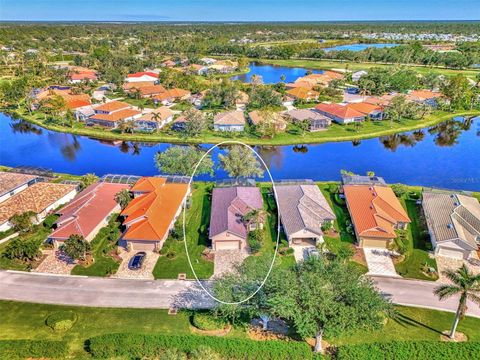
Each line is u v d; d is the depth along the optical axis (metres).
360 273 38.28
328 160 92.06
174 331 38.94
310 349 35.72
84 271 48.19
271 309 35.56
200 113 108.44
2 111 133.62
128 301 43.19
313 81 156.88
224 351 34.81
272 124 103.81
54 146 102.88
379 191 62.62
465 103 131.00
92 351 35.41
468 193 65.81
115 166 89.12
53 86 156.25
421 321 40.53
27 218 54.84
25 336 38.38
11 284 45.84
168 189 63.47
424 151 99.69
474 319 40.84
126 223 54.41
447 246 50.66
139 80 170.38
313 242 54.25
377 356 34.12
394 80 150.88
